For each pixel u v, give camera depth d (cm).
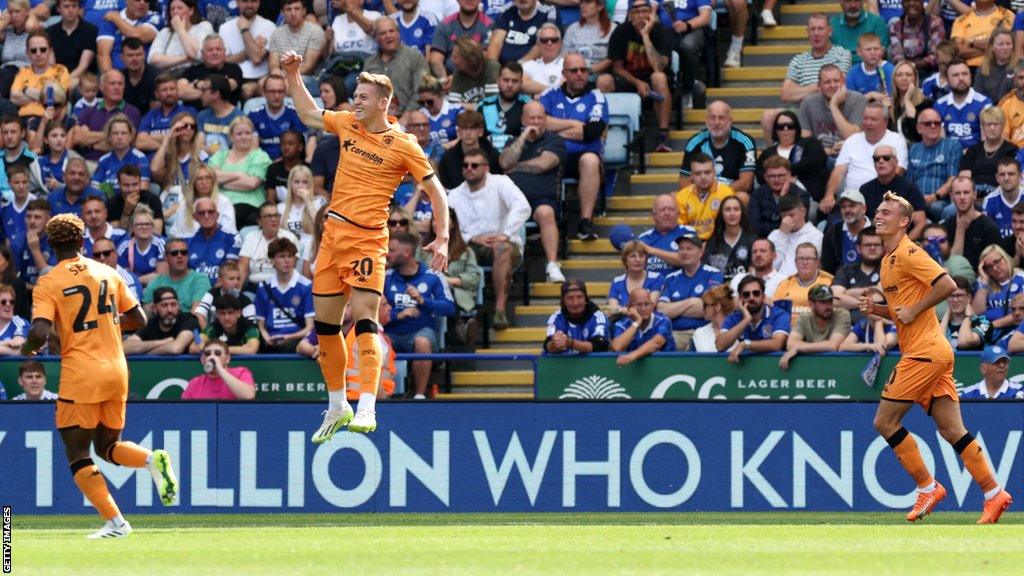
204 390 4669
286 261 4909
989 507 3716
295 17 6106
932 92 5556
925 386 3647
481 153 5259
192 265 5319
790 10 6438
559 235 5525
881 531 3369
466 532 3409
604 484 4359
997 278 4622
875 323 4581
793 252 4978
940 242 4803
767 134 5603
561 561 2603
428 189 3216
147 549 2870
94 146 6019
